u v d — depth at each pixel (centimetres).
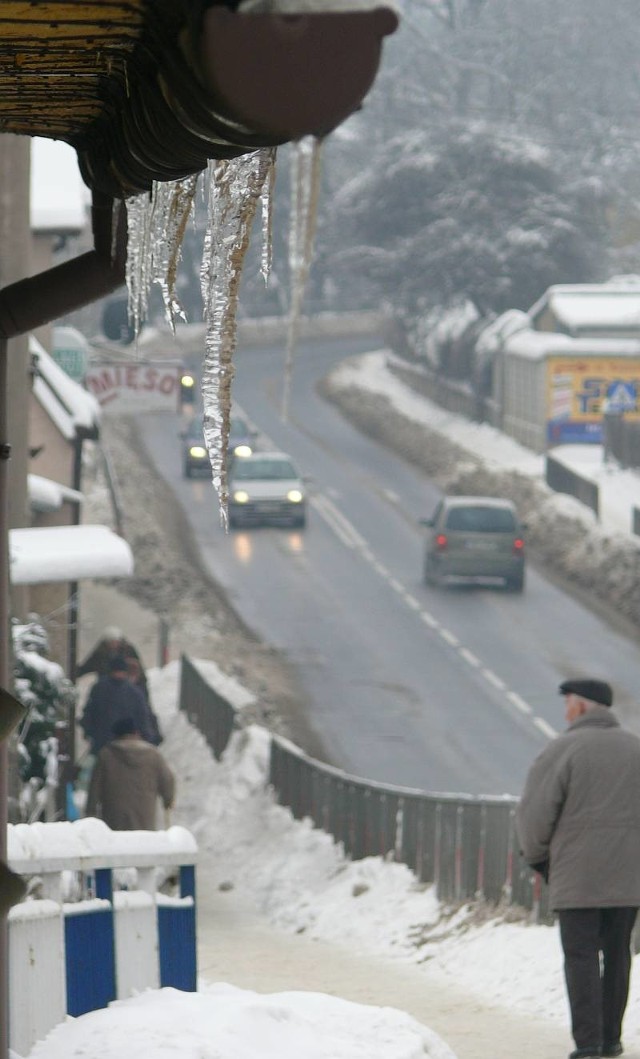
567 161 18738
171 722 4747
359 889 2859
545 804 1545
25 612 3092
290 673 6109
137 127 551
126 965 1183
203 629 6688
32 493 3800
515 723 5366
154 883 1245
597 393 11731
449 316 16038
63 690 2886
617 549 8269
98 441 4672
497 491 10556
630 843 1530
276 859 3356
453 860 2641
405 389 17088
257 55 379
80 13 483
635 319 11750
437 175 15862
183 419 14375
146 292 645
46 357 4888
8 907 553
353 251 16238
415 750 4947
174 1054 984
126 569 3109
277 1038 1046
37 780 2814
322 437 14238
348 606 7431
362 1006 1158
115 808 2809
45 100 617
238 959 2361
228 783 3934
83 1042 1024
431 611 7362
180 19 417
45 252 4688
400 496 11025
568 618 7256
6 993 842
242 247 525
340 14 377
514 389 12812
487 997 2016
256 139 445
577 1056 1520
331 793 3347
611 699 1593
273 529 9431
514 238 15688
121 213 683
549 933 2203
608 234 17788
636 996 1734
